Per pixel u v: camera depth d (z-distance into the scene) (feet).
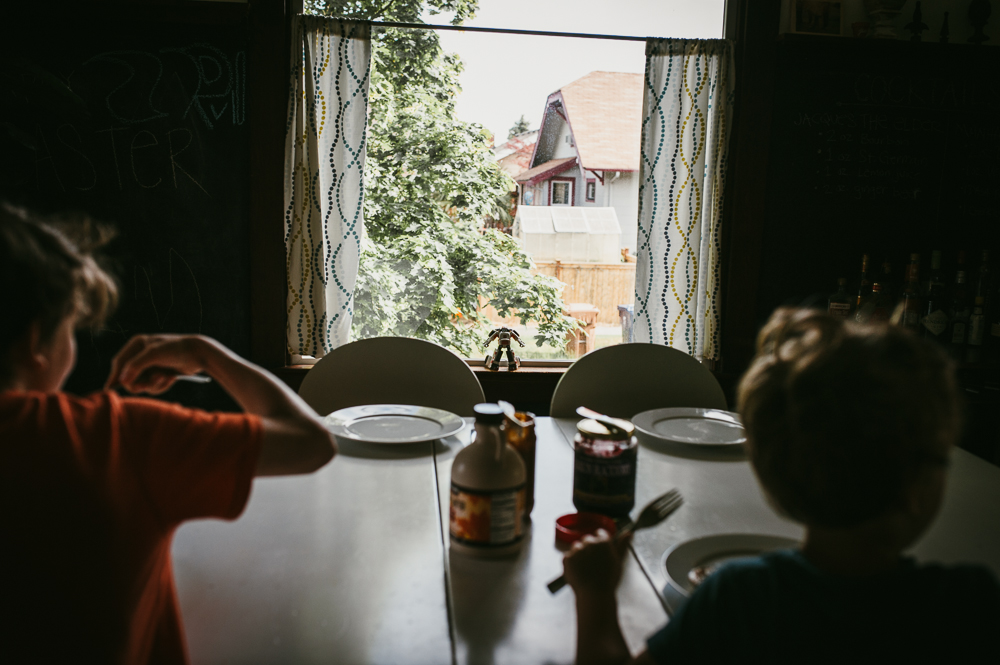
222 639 2.35
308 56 7.35
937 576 1.79
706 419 5.12
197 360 2.70
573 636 2.43
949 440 1.75
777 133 8.18
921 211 8.46
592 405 5.81
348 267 7.74
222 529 3.18
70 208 7.27
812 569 1.83
